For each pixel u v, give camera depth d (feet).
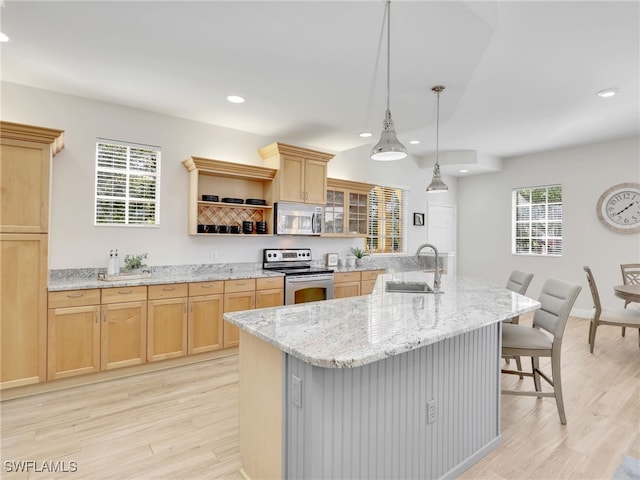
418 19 6.81
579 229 18.21
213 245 13.97
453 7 6.43
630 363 11.75
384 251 20.11
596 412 8.56
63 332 9.53
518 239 20.97
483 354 6.94
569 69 9.99
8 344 8.91
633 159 16.57
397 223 20.80
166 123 12.86
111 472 6.30
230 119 13.15
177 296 11.23
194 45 7.98
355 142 15.83
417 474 5.67
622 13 7.47
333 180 16.43
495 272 21.70
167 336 11.07
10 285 8.93
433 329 5.21
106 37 7.71
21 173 9.00
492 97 11.96
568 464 6.64
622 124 14.76
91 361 9.88
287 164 14.28
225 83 10.01
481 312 6.36
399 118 12.46
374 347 4.38
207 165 12.83
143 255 12.40
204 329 11.76
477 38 7.45
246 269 14.75
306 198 14.84
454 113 13.44
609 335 15.03
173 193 13.07
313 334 4.99
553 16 7.57
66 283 10.18
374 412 5.10
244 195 14.66
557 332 7.89
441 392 6.04
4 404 8.77
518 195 21.02
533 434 7.63
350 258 18.20
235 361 11.89
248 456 6.01
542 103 12.51
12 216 8.91
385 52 8.08
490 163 20.53
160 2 6.47
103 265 11.76
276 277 13.41
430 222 22.21
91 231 11.56
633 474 6.35
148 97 11.23
